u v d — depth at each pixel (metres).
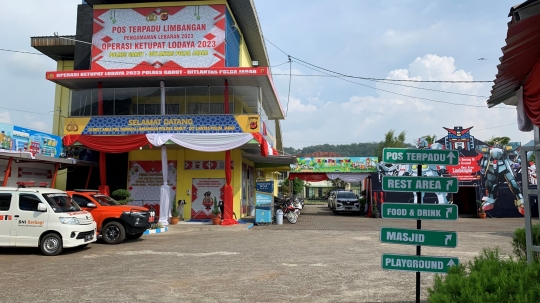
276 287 7.62
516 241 6.37
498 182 28.64
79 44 24.11
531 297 3.61
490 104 7.35
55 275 8.72
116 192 18.98
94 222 12.88
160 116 20.33
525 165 5.97
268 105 27.14
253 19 24.41
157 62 21.42
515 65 5.23
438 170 29.00
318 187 76.75
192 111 21.09
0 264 10.09
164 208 19.50
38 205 11.41
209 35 21.41
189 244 13.66
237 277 8.46
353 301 6.71
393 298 6.89
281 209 23.41
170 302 6.64
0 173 17.41
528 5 3.81
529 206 5.86
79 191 14.83
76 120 20.55
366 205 30.75
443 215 5.27
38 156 17.17
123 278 8.39
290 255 11.26
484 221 25.12
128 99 20.88
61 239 11.39
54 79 20.08
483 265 4.54
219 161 22.55
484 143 29.05
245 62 27.97
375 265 9.77
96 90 20.92
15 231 11.45
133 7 21.77
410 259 5.39
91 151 22.44
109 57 21.62
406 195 27.94
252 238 15.41
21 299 6.79
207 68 19.31
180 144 19.45
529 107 5.77
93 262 10.30
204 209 22.33
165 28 21.56
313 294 7.13
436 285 4.68
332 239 15.09
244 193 25.42
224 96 20.55
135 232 14.09
